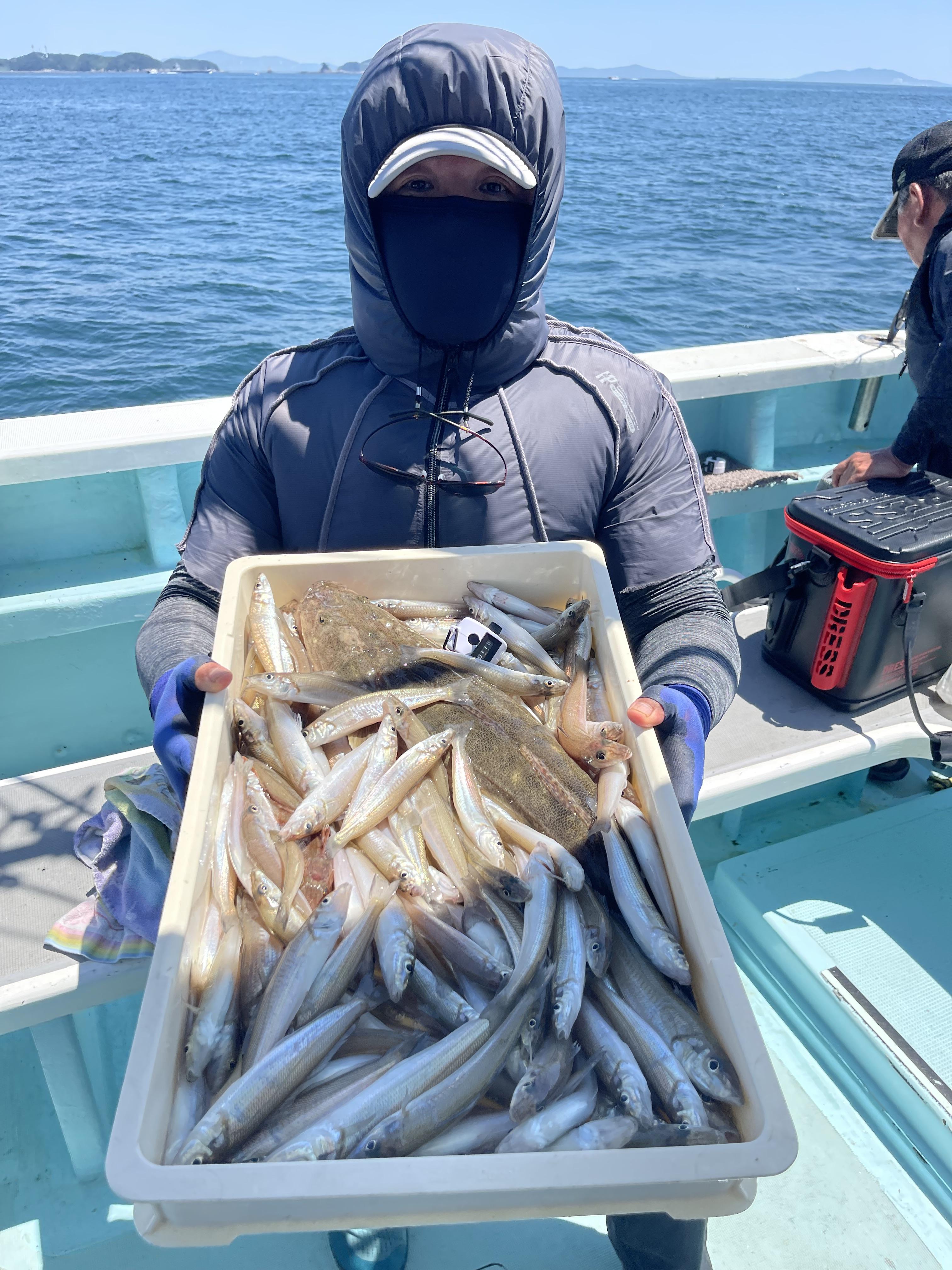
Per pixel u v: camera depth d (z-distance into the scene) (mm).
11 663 2924
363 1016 1078
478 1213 850
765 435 3551
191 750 1328
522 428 1594
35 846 2031
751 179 31500
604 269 17703
